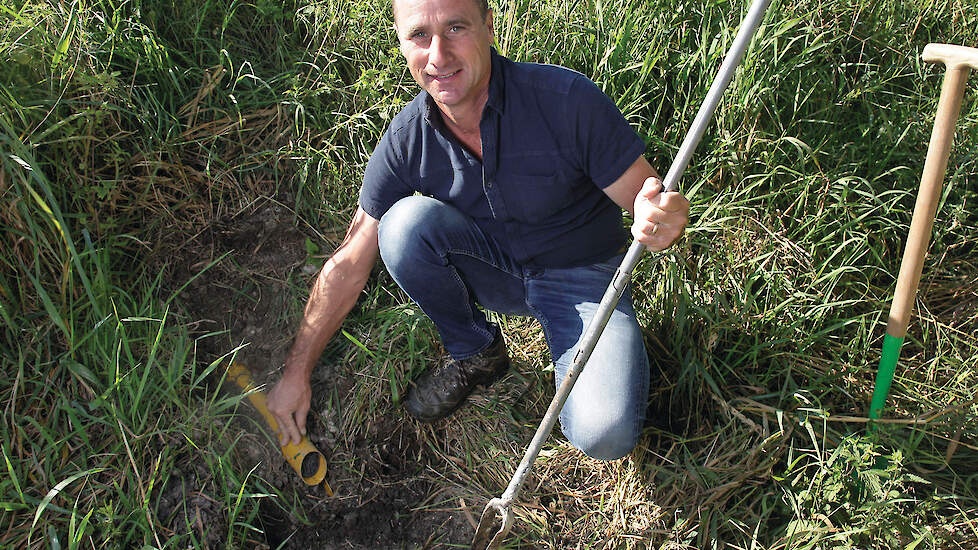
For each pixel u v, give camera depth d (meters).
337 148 3.04
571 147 2.16
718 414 2.72
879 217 2.90
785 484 2.54
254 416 2.60
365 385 2.74
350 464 2.66
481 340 2.59
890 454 2.52
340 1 3.20
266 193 2.99
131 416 2.38
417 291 2.43
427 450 2.75
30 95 2.57
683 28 3.20
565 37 3.18
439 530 2.61
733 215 3.00
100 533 2.24
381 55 3.07
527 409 2.82
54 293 2.48
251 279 2.87
